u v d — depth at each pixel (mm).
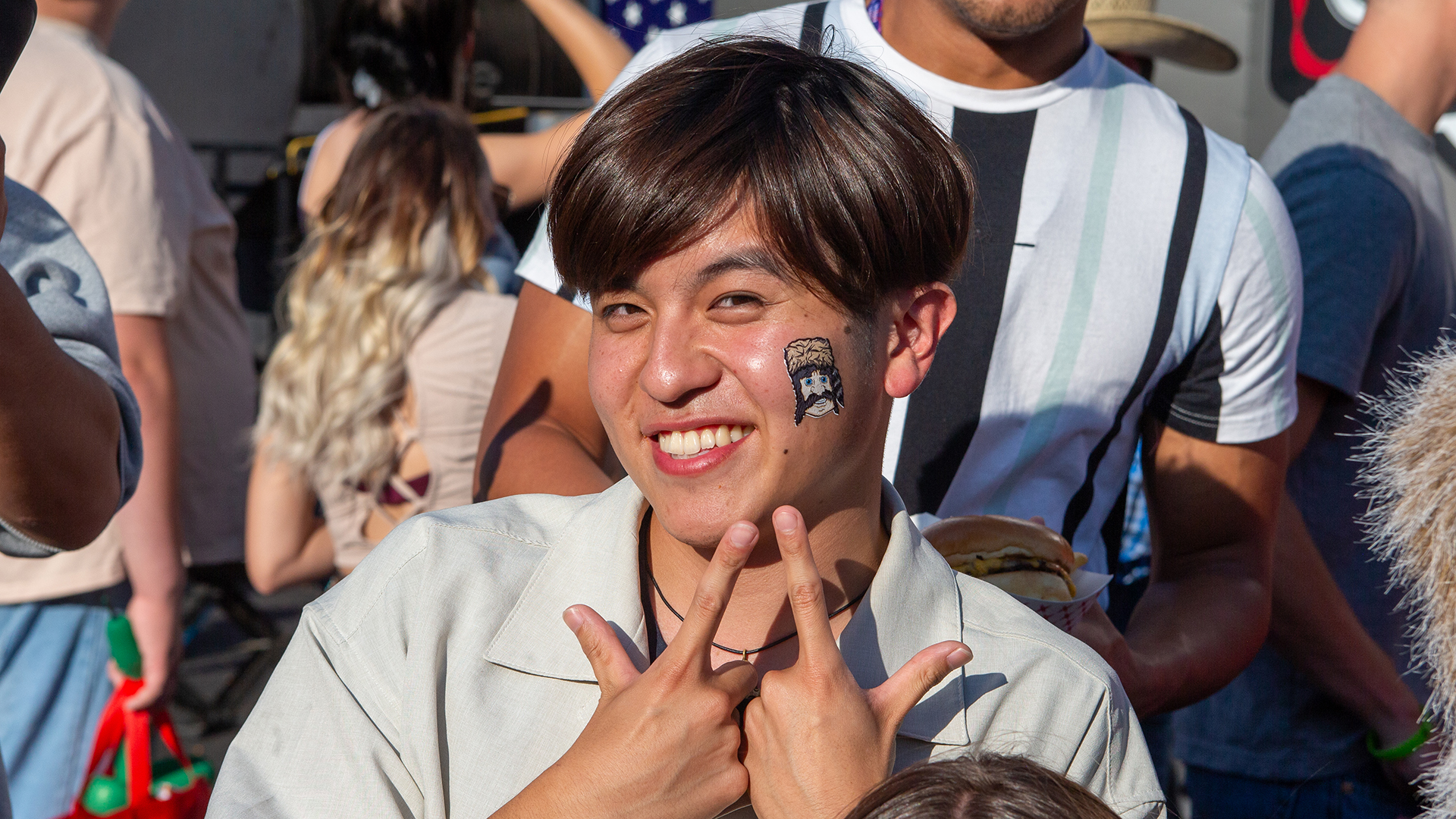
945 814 885
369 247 2584
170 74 4453
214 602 3914
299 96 4766
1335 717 2068
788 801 966
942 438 1586
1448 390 1130
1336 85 2225
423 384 2523
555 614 1144
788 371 983
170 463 2344
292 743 1103
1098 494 1688
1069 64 1631
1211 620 1657
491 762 1085
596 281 1017
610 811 948
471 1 3363
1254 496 1742
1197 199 1620
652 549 1180
